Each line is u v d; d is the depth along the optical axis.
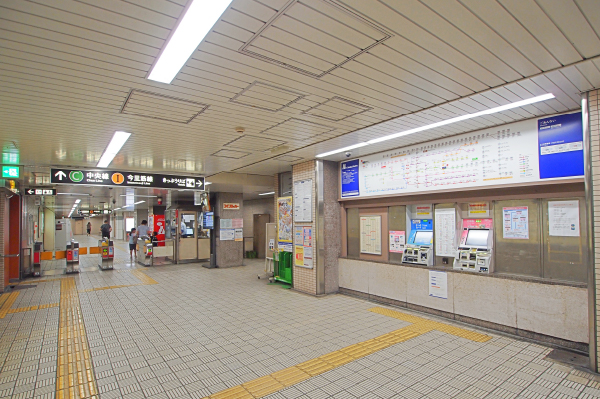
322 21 2.38
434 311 5.82
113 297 7.71
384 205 6.96
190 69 3.07
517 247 5.07
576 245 4.47
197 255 14.40
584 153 3.74
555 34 2.58
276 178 9.52
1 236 8.42
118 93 3.55
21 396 3.38
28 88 3.35
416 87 3.61
